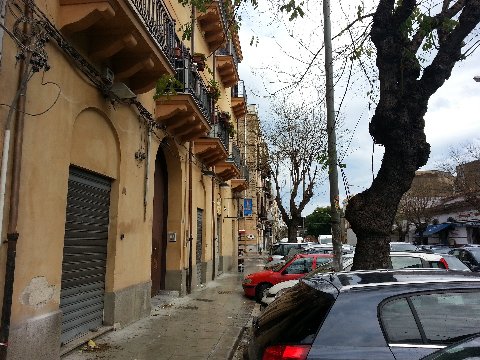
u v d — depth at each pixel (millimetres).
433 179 44125
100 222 7648
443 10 6852
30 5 5062
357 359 2920
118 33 6746
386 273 3773
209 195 17734
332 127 8125
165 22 9273
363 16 7281
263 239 54562
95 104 7035
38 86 5355
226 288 15312
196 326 8602
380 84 6945
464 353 2471
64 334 6367
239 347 7547
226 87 23062
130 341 7184
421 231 42750
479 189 32156
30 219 5180
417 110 6707
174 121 11172
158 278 12430
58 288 5820
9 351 4664
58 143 5855
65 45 5871
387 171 6797
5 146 4617
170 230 12898
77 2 5938
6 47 4699
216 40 17266
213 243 18641
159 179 12648
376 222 6738
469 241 34812
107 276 7828
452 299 3305
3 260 4645
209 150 15258
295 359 2945
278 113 25656
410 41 7008
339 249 7922
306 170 26188
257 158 31969
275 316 3635
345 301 3219
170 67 8516
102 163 7512
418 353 2998
